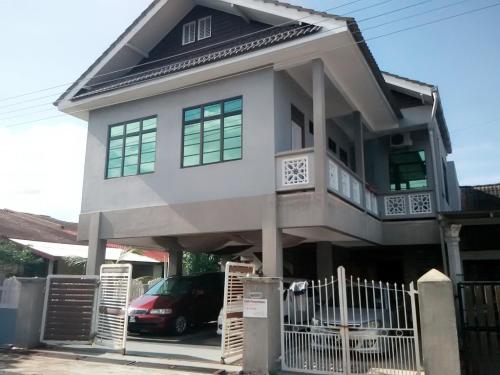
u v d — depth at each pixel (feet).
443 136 58.39
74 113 46.62
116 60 44.70
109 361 29.58
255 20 39.65
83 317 34.47
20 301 34.76
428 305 22.91
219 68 36.24
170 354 31.45
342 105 43.16
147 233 39.17
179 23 44.75
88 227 42.80
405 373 24.18
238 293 31.45
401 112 49.39
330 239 41.01
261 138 34.96
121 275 33.37
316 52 33.63
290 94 38.17
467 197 68.18
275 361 26.73
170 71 38.32
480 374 26.02
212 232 35.88
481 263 45.93
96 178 43.78
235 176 35.63
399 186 52.06
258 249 48.14
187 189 37.93
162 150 40.24
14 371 26.73
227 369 26.99
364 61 35.12
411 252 50.78
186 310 42.11
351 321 28.68
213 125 37.99
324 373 25.34
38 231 80.89
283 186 33.30
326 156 32.73
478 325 27.12
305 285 27.76
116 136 43.78
